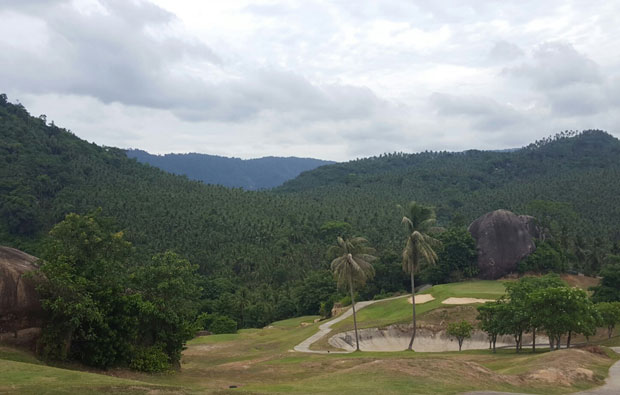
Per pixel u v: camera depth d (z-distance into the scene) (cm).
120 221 16362
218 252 15888
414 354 4881
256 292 13238
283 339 6719
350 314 7862
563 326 4434
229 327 9406
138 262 12456
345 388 2356
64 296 2686
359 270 5278
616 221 16788
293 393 2236
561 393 2653
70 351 2828
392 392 2266
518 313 4753
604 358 3903
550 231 11900
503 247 9538
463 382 2614
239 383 2953
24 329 2673
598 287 7156
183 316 3450
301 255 15975
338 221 18550
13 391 1766
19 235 14912
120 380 2114
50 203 17050
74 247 2952
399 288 10919
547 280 5791
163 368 3091
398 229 17162
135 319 2988
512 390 2619
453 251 9719
